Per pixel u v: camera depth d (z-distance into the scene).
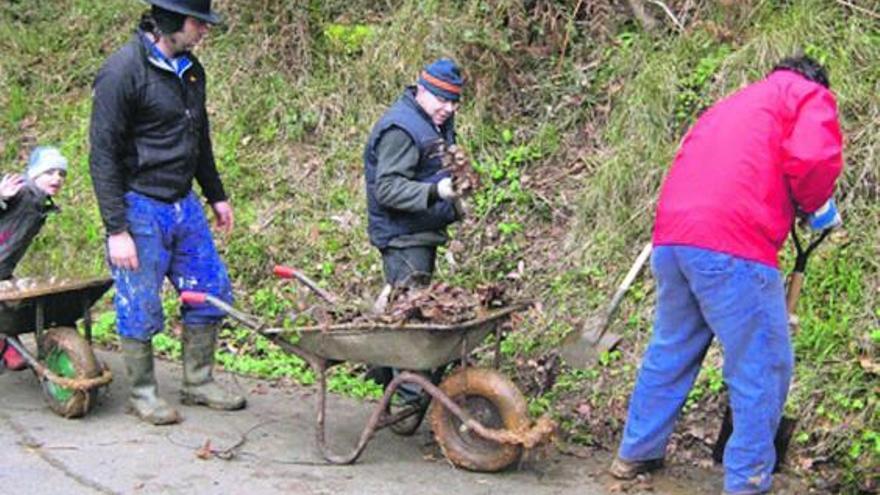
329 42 8.77
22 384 6.34
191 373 6.07
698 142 4.80
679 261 4.77
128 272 5.62
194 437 5.60
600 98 7.83
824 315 5.92
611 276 6.70
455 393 5.16
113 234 5.47
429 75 5.44
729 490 4.85
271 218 7.98
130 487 4.96
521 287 6.95
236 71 8.86
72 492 4.89
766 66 7.06
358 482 5.09
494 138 7.88
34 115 9.51
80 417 5.79
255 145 8.53
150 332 5.71
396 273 5.62
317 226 7.84
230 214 6.25
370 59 8.48
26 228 6.12
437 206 5.56
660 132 7.16
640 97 7.31
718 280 4.66
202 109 5.80
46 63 9.88
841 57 6.91
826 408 5.43
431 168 5.50
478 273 7.15
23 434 5.55
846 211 6.30
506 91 8.09
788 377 4.80
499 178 7.64
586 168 7.47
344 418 5.98
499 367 5.83
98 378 5.72
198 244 5.91
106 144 5.40
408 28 8.41
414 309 4.98
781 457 5.29
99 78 5.39
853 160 6.45
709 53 7.46
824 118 4.60
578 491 5.07
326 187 8.09
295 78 8.74
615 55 7.95
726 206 4.64
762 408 4.73
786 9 7.46
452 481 5.12
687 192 4.77
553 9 8.22
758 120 4.67
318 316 5.22
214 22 5.52
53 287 5.73
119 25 10.06
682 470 5.32
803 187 4.62
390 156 5.39
